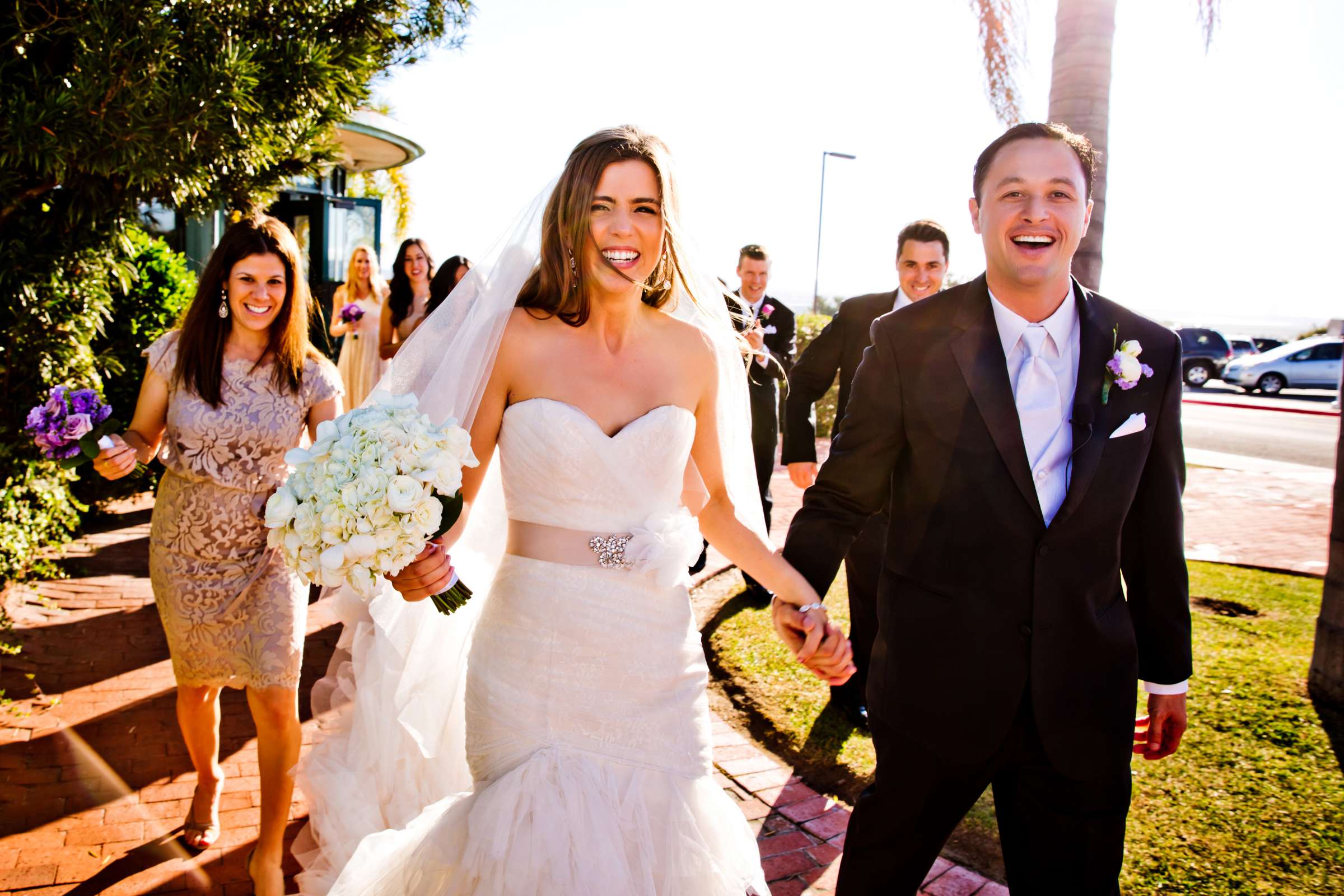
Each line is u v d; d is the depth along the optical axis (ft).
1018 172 7.30
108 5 13.46
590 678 6.68
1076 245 7.43
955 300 7.75
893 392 7.75
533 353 7.06
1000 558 7.27
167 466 9.85
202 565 9.63
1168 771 12.28
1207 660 16.33
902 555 7.77
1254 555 26.14
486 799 6.52
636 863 6.49
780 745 13.34
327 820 7.94
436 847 6.71
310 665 16.07
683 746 6.94
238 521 9.68
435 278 18.38
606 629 6.71
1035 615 7.16
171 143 14.17
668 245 7.77
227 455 9.65
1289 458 51.47
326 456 6.23
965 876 10.23
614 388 7.14
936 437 7.48
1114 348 7.50
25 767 12.05
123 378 24.44
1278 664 16.15
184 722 10.38
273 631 9.74
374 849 7.08
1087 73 18.24
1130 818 11.15
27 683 14.60
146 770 12.19
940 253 14.25
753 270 20.34
